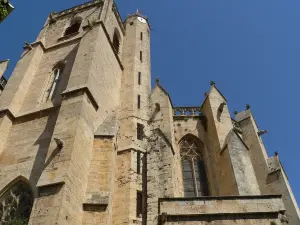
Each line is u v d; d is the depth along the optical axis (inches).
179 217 637.3
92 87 952.3
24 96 1049.5
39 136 879.7
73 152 724.7
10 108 964.0
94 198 736.3
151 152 846.5
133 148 1017.5
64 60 1161.4
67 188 660.7
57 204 624.4
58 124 796.6
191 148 1095.0
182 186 987.9
